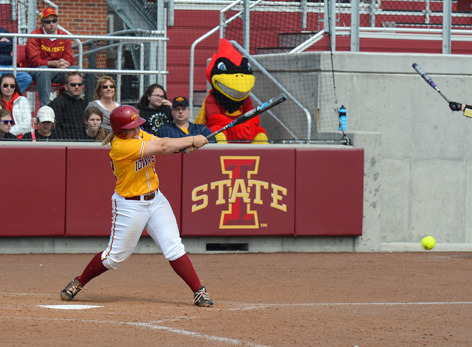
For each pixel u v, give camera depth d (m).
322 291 22.83
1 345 13.99
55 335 14.97
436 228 37.16
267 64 39.31
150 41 35.19
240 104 36.25
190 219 31.59
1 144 30.50
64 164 30.81
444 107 37.03
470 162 37.44
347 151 32.78
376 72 36.25
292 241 32.88
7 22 42.06
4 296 20.70
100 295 21.45
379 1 47.66
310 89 36.25
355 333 15.90
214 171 31.72
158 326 16.11
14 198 30.52
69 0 50.50
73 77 32.88
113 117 18.89
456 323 17.30
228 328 16.09
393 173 36.56
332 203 32.75
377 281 24.98
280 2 44.25
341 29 43.59
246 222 32.03
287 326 16.52
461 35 46.22
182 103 32.69
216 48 46.03
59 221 30.81
